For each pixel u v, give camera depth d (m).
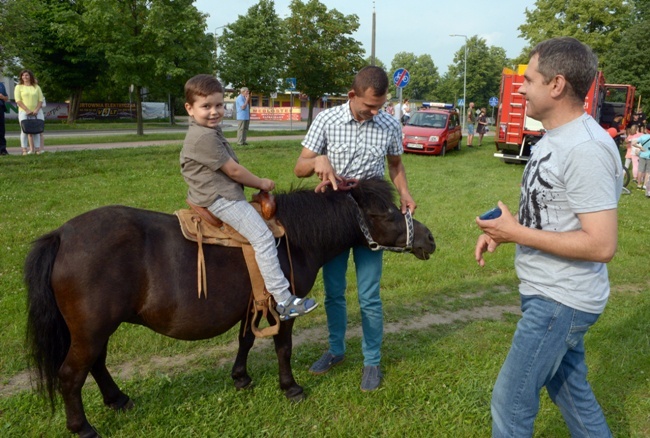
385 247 3.43
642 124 20.84
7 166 10.34
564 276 2.18
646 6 43.66
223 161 2.80
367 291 3.58
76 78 33.41
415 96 102.25
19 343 4.10
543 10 38.88
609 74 37.78
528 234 2.12
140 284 2.80
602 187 2.00
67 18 19.53
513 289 5.85
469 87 71.69
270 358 4.12
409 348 4.27
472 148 21.83
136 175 10.70
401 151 3.69
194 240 2.90
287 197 3.29
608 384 3.73
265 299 3.06
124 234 2.78
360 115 3.28
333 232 3.29
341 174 3.47
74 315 2.70
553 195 2.17
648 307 5.20
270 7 29.62
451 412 3.39
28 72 11.91
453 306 5.27
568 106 2.14
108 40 19.69
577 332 2.22
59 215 7.66
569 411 2.54
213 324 2.99
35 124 12.02
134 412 3.31
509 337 4.52
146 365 3.97
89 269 2.67
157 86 21.05
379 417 3.35
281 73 29.78
